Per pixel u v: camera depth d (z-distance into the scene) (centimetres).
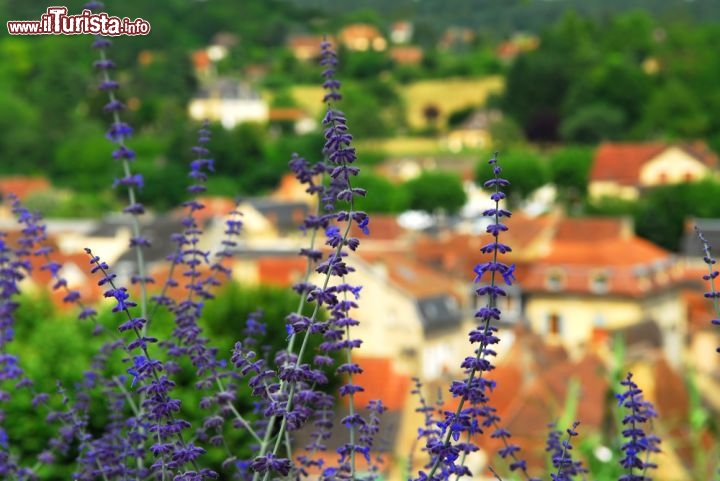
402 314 10162
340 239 745
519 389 4169
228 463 858
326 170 984
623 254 12350
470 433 752
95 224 15625
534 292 12156
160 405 757
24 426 1597
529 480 888
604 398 2445
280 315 3353
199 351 976
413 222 16750
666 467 1561
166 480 778
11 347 2625
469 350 10481
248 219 14938
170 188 18138
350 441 846
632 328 6381
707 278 783
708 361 6191
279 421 938
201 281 1105
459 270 11494
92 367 1127
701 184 17088
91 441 1012
